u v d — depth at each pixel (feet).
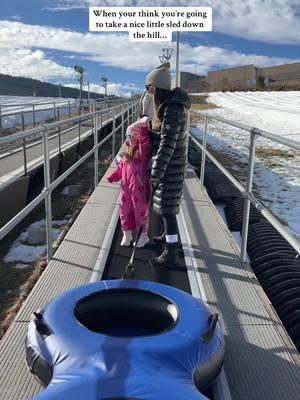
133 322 8.52
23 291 13.47
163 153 10.77
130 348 6.60
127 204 13.60
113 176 13.80
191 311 7.92
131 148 12.91
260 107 124.16
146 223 13.50
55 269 12.39
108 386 5.79
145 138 12.73
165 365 6.45
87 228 15.81
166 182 11.44
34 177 31.40
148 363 6.36
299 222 25.27
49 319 7.55
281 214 26.81
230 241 14.90
